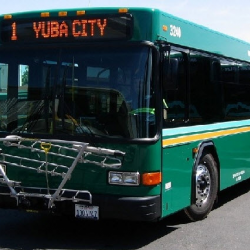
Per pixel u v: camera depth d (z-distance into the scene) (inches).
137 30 242.4
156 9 245.3
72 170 235.3
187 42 281.0
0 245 254.1
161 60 245.3
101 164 235.5
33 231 282.4
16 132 258.5
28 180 255.6
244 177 374.3
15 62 262.5
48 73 255.0
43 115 254.4
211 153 315.9
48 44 256.5
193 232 280.4
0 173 248.5
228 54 346.9
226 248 250.7
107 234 277.0
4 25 267.9
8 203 256.4
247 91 384.2
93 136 243.4
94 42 248.4
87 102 247.0
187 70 279.3
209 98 310.3
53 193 247.4
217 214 326.0
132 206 234.8
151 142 237.1
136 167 236.5
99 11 248.7
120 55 243.3
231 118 347.3
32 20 261.9
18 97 261.0
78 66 250.1
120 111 240.5
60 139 248.7
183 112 273.4
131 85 240.1
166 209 253.1
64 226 294.2
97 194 241.1
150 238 268.8
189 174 280.5
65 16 255.0
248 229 287.7
